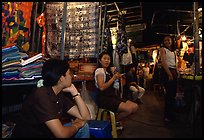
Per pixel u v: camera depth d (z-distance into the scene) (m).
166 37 4.89
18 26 3.81
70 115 2.71
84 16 5.02
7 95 3.47
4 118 3.37
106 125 2.46
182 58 9.23
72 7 5.06
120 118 3.64
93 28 4.98
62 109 2.46
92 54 4.99
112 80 3.67
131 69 7.89
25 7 3.95
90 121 2.57
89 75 4.72
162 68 4.83
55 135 1.99
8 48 2.73
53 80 2.22
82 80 3.95
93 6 4.97
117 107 3.55
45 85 2.26
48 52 5.16
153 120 5.09
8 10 3.55
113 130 3.33
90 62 5.17
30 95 2.18
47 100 2.07
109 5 6.77
